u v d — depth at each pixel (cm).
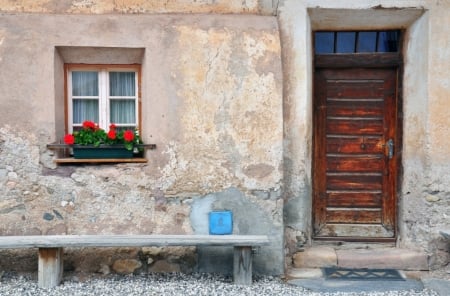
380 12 597
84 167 559
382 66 636
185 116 562
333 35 642
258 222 566
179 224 564
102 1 568
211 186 564
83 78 590
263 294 516
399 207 633
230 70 563
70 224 557
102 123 593
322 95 643
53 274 528
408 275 581
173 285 536
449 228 595
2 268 561
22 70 551
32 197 554
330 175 647
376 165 644
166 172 562
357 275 577
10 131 551
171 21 565
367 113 643
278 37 569
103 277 558
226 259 570
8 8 561
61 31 555
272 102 564
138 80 589
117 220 560
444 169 592
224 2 579
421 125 599
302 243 605
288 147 593
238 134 564
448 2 586
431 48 586
